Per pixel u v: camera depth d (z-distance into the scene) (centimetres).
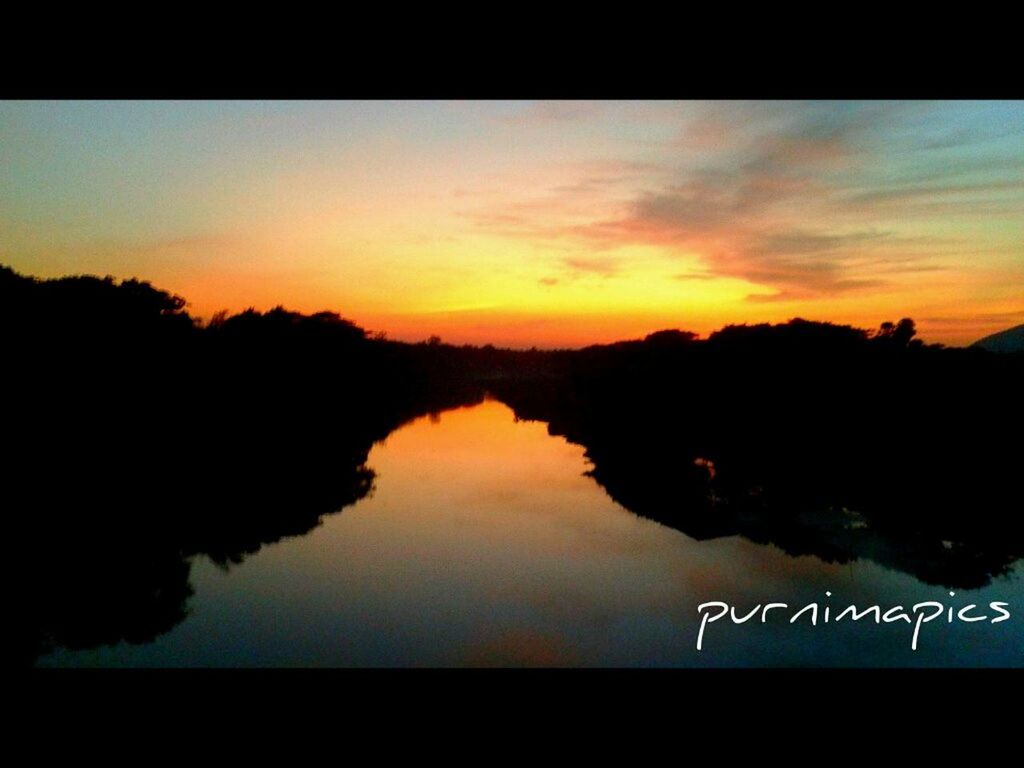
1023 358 2203
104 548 1540
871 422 2194
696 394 3366
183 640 1091
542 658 1002
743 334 3622
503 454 3117
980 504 1548
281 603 1255
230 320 3972
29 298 2497
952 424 1992
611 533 1708
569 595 1278
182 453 2497
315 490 2227
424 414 5462
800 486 1884
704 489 2034
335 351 4800
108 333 2683
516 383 10412
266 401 3588
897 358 2588
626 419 3662
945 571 1291
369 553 1577
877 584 1258
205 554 1559
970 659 959
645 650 1020
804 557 1416
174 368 2953
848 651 995
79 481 1966
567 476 2541
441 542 1664
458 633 1112
